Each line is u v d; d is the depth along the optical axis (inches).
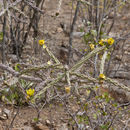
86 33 152.4
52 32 197.5
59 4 86.0
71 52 163.3
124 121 118.8
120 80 160.6
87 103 122.2
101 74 63.6
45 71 111.6
